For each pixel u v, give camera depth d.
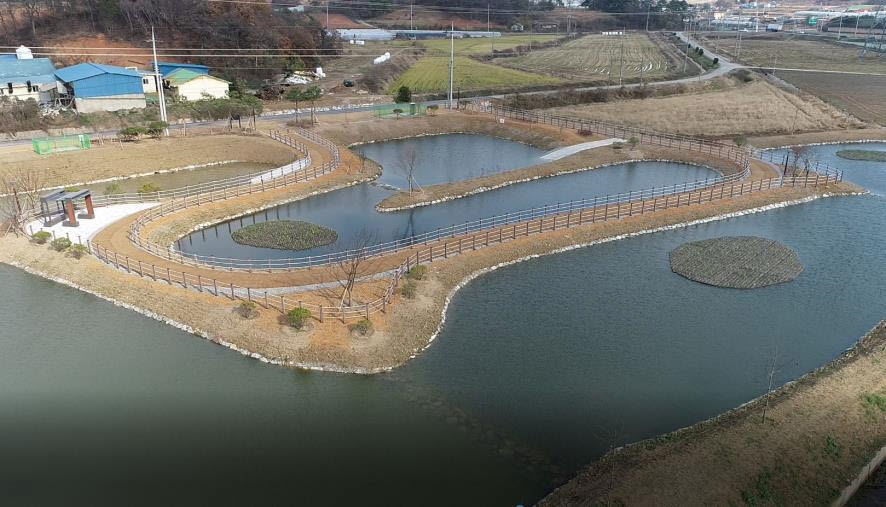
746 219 54.88
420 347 34.22
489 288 41.38
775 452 25.31
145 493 24.56
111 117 75.69
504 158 74.38
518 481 25.08
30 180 58.03
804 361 33.44
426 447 27.00
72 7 118.19
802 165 69.25
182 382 31.41
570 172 69.56
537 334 35.78
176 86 87.69
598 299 40.03
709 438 26.19
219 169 68.19
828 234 51.38
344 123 83.56
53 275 42.00
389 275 40.59
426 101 99.94
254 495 24.44
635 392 30.62
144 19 117.38
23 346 34.53
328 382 31.39
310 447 27.02
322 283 39.34
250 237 48.78
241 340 34.22
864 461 25.25
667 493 23.27
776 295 40.84
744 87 115.06
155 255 43.25
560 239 48.34
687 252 47.06
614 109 96.75
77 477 25.38
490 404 29.73
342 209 56.41
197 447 27.03
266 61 109.38
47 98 84.19
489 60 145.75
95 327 36.34
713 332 36.25
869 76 129.88
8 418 28.80
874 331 36.09
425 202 57.78
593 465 25.56
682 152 75.00
